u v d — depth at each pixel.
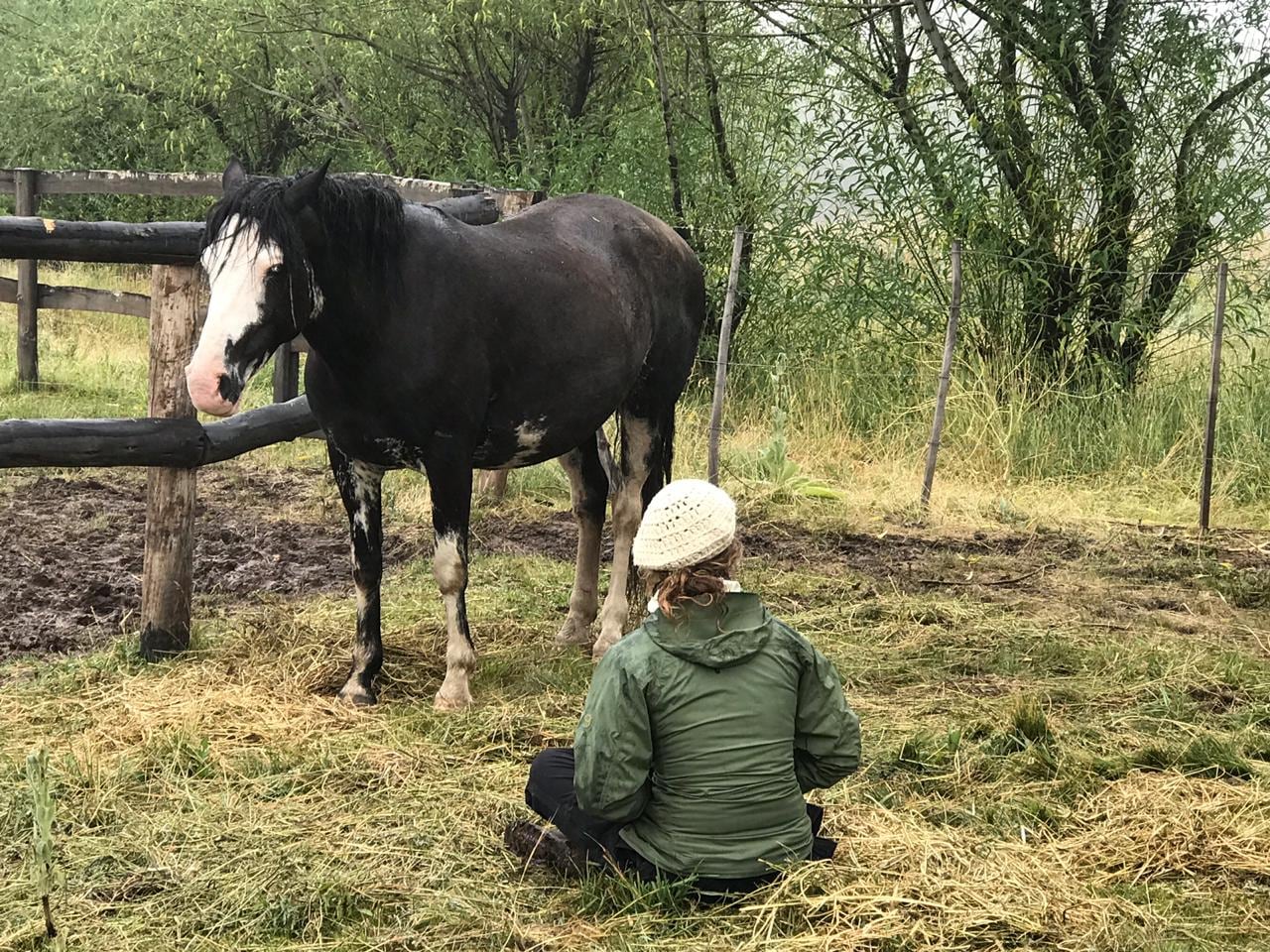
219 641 4.95
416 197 7.81
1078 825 3.51
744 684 2.87
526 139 11.73
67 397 10.10
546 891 3.12
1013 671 4.90
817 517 7.52
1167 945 2.84
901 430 9.08
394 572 6.16
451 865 3.22
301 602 5.56
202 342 3.73
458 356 4.25
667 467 5.41
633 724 2.79
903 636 5.36
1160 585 6.27
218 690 4.43
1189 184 9.14
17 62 16.12
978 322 9.52
